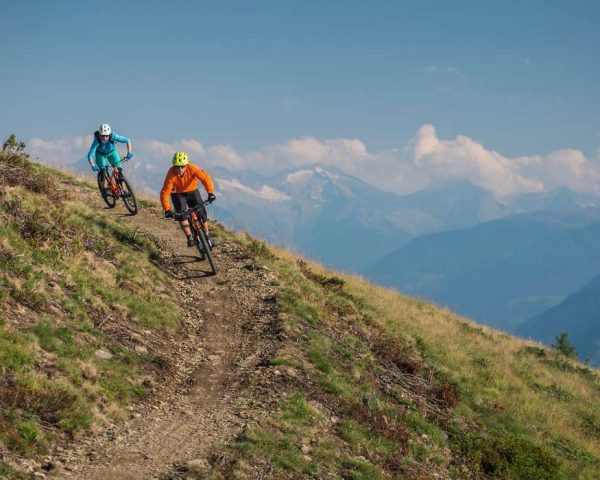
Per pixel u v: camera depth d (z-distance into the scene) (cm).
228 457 758
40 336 891
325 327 1517
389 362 1591
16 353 809
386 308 2328
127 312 1148
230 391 1007
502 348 2703
